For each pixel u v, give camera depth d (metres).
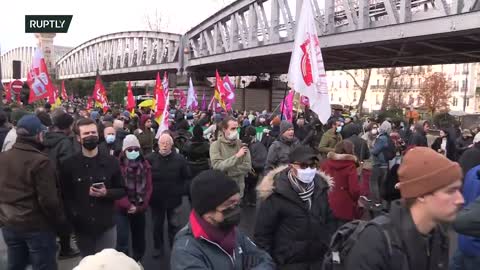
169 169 6.29
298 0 26.91
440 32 16.84
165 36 51.59
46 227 4.04
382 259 2.02
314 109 6.60
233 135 6.61
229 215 2.54
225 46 38.38
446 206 2.02
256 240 3.79
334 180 5.66
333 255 2.23
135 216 5.85
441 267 2.15
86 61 83.31
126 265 1.83
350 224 2.30
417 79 86.94
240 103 45.59
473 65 86.81
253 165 9.11
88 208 4.50
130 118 14.09
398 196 4.38
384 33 19.56
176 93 33.19
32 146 4.05
